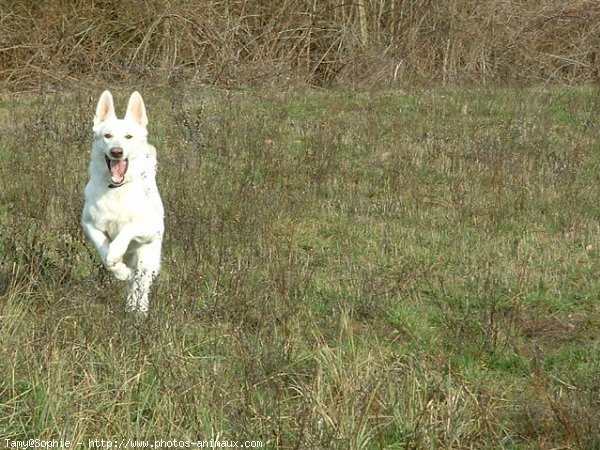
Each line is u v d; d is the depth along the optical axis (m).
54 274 10.18
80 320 8.79
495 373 8.98
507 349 9.47
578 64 29.80
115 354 8.04
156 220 9.86
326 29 29.08
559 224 13.84
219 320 9.46
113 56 27.98
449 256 12.37
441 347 9.53
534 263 12.13
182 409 7.41
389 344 9.46
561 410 7.76
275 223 13.50
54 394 7.33
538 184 15.65
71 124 18.42
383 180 16.03
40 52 26.97
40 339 8.21
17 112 21.17
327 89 27.09
